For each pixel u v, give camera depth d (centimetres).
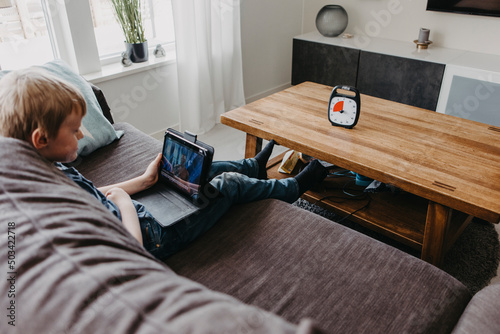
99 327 48
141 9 275
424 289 108
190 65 270
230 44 295
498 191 138
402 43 327
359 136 179
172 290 54
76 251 58
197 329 44
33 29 228
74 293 51
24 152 73
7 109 86
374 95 322
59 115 89
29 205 64
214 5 274
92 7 250
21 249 57
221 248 124
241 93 319
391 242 183
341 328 98
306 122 194
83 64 238
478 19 293
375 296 106
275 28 350
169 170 145
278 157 221
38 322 51
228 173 145
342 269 115
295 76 367
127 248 67
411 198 186
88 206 71
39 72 92
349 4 350
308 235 129
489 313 96
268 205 144
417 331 97
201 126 293
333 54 331
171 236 124
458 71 272
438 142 173
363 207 178
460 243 180
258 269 116
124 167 169
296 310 102
